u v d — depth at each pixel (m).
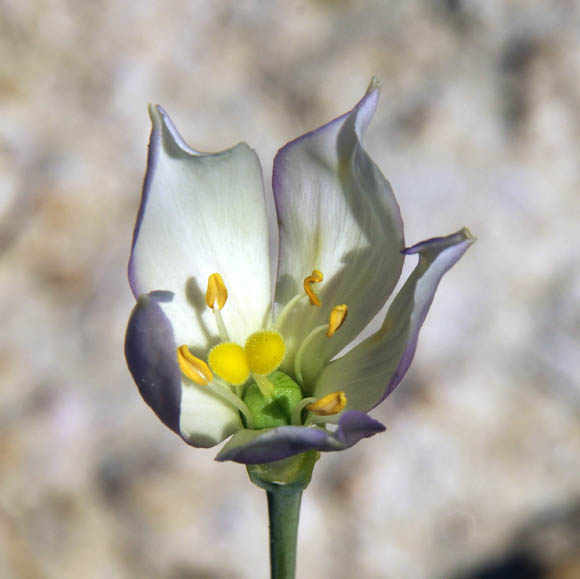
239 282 0.24
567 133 0.32
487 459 0.31
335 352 0.24
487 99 0.32
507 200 0.32
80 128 0.34
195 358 0.23
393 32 0.35
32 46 0.36
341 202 0.24
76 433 0.31
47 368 0.31
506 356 0.31
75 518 0.31
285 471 0.23
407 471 0.30
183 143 0.23
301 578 0.30
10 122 0.34
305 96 0.34
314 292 0.24
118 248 0.32
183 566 0.30
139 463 0.31
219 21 0.36
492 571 0.31
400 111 0.33
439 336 0.31
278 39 0.35
